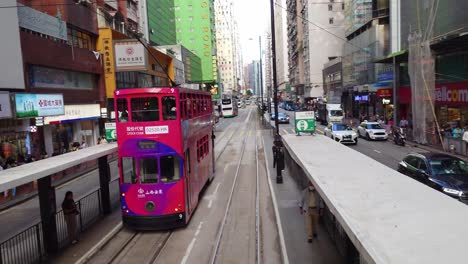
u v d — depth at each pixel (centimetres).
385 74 4306
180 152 1261
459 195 1188
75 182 2194
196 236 1215
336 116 4872
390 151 2725
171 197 1258
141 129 1250
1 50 2036
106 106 3475
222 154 3016
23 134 2273
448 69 3061
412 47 3095
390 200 691
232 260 1020
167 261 1036
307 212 1088
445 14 2897
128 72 4006
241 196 1694
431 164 1359
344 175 908
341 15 8306
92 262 1050
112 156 3042
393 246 489
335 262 942
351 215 615
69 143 2906
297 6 10094
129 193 1262
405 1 3672
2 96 2005
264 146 3353
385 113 4550
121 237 1241
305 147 1466
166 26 6931
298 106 9156
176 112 1257
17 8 2225
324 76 8169
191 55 7394
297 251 1023
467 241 496
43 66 2528
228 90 15575
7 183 845
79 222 1388
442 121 3241
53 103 2530
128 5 4559
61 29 2752
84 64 3086
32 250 1122
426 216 599
